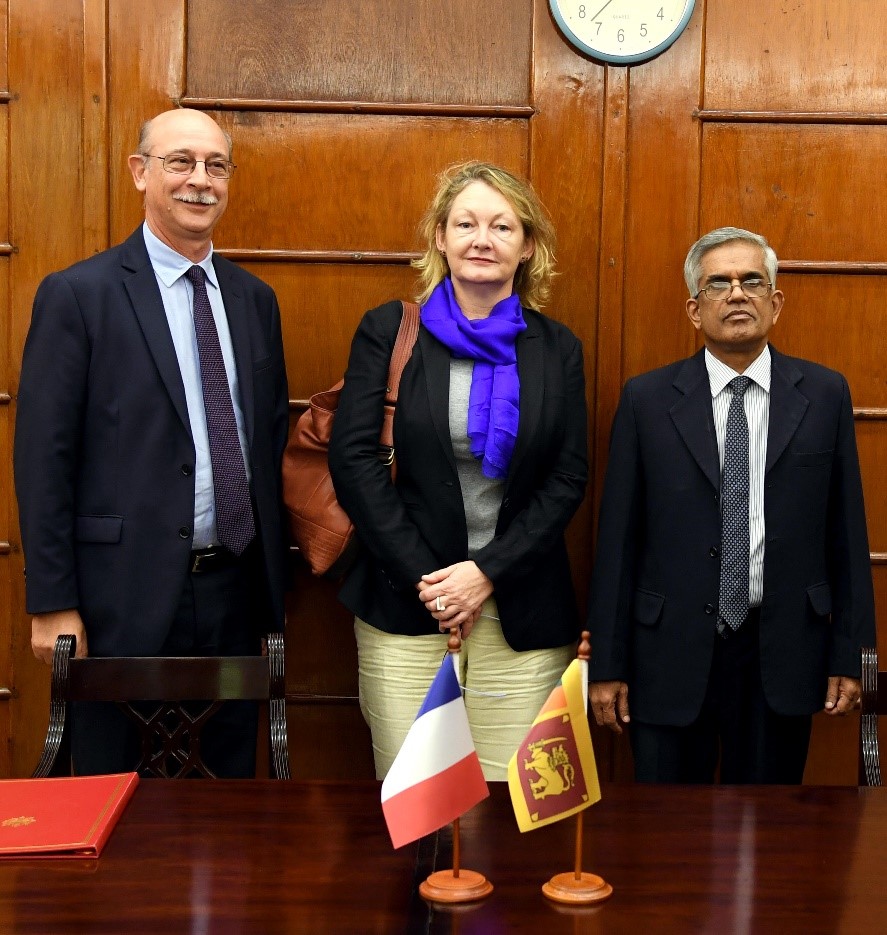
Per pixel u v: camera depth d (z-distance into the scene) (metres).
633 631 2.36
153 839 1.50
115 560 2.22
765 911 1.31
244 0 2.67
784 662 2.28
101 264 2.27
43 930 1.26
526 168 2.71
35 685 2.76
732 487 2.29
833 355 2.76
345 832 1.53
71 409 2.20
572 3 2.65
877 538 2.80
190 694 1.91
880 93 2.70
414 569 2.22
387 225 2.72
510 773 1.35
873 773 1.88
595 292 2.73
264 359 2.39
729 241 2.29
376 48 2.69
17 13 2.64
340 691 2.82
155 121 2.29
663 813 1.60
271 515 2.36
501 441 2.25
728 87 2.70
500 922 1.28
